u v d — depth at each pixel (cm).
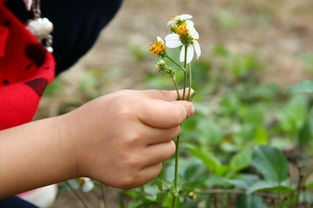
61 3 82
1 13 72
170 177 82
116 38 206
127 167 61
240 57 176
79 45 88
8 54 73
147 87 156
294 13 254
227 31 226
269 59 192
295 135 121
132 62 182
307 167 101
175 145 65
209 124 111
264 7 262
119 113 60
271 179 81
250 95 152
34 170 62
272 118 140
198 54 65
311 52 201
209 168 87
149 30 220
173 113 61
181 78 153
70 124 62
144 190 82
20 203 73
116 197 101
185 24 64
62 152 62
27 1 73
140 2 258
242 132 114
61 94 138
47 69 71
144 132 60
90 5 83
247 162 92
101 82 160
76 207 99
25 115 67
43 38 79
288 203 83
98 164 61
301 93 148
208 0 267
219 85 161
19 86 67
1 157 61
